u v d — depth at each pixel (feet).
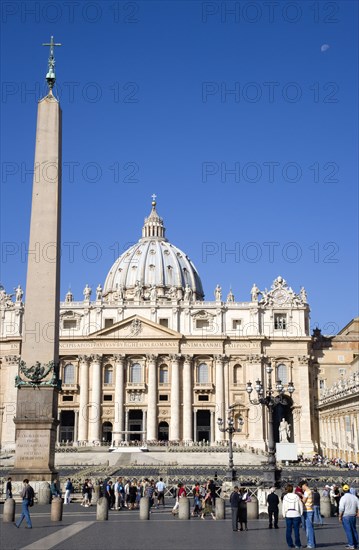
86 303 401.29
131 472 217.15
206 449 333.01
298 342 396.16
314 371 403.34
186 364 394.11
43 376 125.90
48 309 127.34
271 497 98.27
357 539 79.00
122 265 587.68
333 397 340.80
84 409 388.16
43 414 125.29
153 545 76.38
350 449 302.25
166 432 397.19
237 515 93.40
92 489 142.00
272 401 132.57
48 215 130.11
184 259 601.21
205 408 391.65
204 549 73.77
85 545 75.41
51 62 139.95
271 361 395.55
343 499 78.43
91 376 393.29
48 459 124.47
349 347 406.41
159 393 392.47
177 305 401.49
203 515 113.60
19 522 96.12
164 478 181.88
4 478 152.97
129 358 395.96
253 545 78.33
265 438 384.47
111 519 108.27
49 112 135.54
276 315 404.16
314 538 81.10
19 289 401.08
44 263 128.57
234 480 165.68
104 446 355.15
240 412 390.01
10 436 380.58
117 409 386.93
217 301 402.11
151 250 589.73
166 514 120.37
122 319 398.01
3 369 392.88
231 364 396.37
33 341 126.62
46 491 122.31
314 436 393.70
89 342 394.93
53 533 86.53
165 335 393.50
